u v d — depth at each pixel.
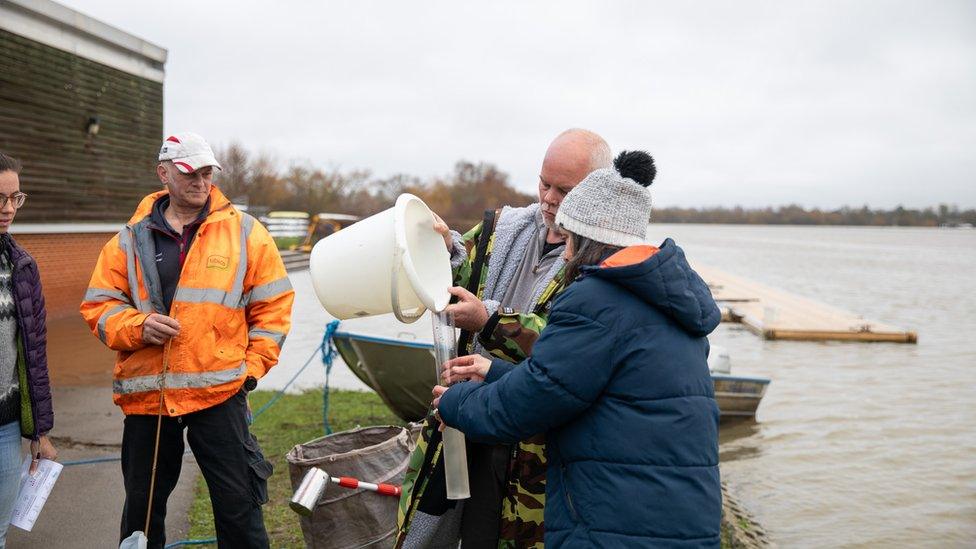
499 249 3.21
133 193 15.62
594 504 2.18
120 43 14.84
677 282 2.22
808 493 7.85
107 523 4.60
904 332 19.45
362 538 3.63
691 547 2.13
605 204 2.40
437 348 2.87
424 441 3.05
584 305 2.24
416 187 64.38
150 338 3.21
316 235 36.94
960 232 187.50
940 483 8.27
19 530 4.43
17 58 12.33
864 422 10.94
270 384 10.15
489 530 2.94
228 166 53.97
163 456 3.41
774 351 17.78
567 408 2.22
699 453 2.20
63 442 6.30
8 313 3.26
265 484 3.52
